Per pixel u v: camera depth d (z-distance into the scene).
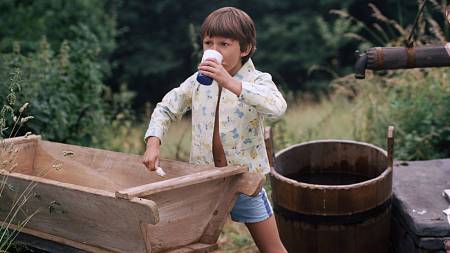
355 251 4.07
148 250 3.09
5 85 5.80
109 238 3.25
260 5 18.20
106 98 7.72
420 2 6.87
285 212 4.14
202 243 3.41
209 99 3.58
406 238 4.23
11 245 3.83
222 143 3.56
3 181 3.55
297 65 17.77
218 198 3.38
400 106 6.65
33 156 4.32
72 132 6.61
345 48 17.52
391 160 4.19
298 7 18.11
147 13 18.44
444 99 6.52
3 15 12.79
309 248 4.10
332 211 3.99
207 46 3.53
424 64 4.02
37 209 3.53
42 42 7.16
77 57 7.01
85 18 12.85
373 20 16.73
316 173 4.69
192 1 18.45
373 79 7.21
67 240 3.47
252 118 3.55
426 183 4.61
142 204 2.90
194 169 3.54
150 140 3.62
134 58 18.27
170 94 3.75
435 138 6.38
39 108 6.01
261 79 3.54
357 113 7.70
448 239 3.97
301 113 9.12
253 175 3.31
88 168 4.11
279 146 6.79
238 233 5.51
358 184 3.98
